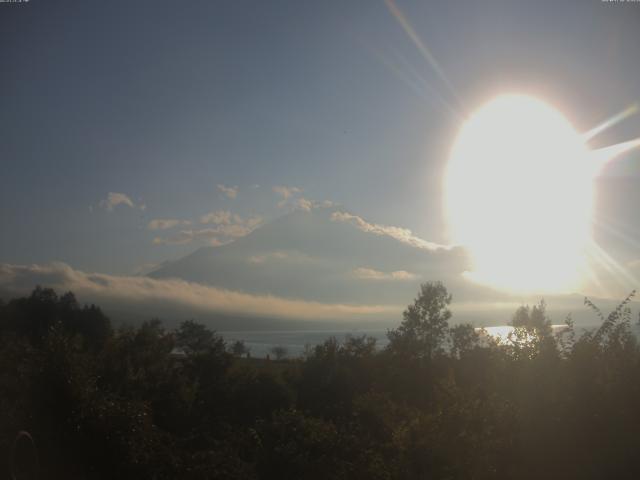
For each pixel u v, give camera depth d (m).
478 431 11.01
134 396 24.69
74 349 14.74
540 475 10.39
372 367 33.16
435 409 12.20
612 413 10.80
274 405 30.72
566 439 10.61
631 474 9.88
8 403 13.59
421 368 29.08
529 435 10.72
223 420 27.72
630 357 11.80
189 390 29.11
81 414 12.84
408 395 24.20
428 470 10.95
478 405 11.33
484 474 10.41
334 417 23.11
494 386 12.07
